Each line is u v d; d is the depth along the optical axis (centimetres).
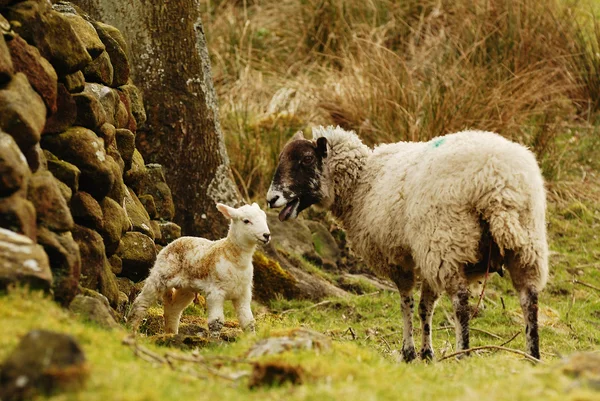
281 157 1272
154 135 1467
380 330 1390
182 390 675
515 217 969
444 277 1004
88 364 651
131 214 1218
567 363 758
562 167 1970
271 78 2228
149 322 1147
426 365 962
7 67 853
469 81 1912
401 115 1853
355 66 2055
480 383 765
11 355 630
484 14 2175
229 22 2462
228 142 1897
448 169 999
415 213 1032
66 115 1016
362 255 1202
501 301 1509
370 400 664
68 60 1009
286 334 869
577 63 2158
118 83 1262
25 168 814
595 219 1853
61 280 841
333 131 1254
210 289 1030
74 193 991
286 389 708
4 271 755
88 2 1459
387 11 2384
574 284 1583
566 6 2303
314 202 1266
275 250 1587
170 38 1473
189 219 1486
